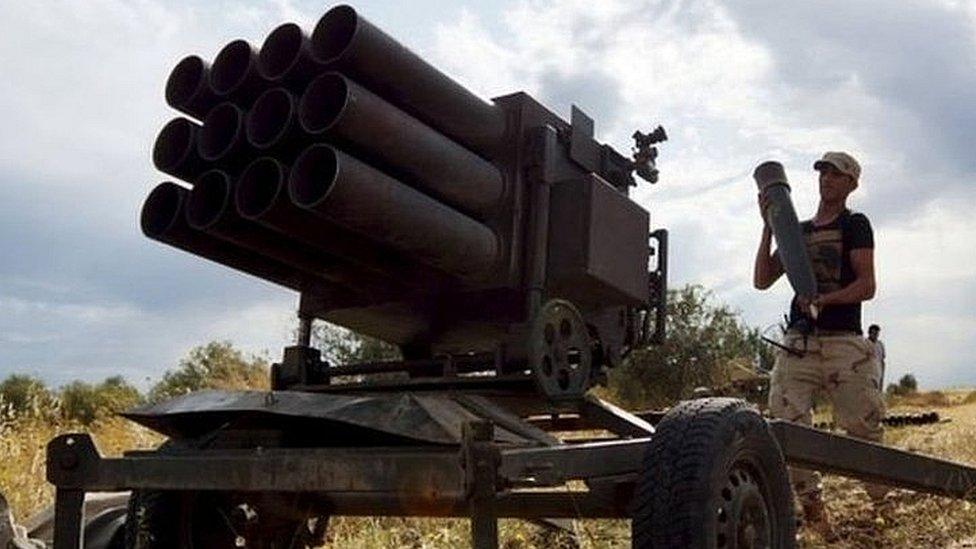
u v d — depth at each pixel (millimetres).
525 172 4508
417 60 4098
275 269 4672
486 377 4348
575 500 4121
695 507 3447
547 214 4500
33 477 7379
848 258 6512
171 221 4297
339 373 4777
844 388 6496
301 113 3863
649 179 5176
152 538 4574
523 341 4312
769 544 3809
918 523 6605
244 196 3977
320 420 4082
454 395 4152
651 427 4379
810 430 4605
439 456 3385
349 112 3789
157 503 4602
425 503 4508
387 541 6340
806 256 6301
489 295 4543
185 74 4359
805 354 6559
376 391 4543
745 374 15594
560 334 4395
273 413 3998
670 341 21906
